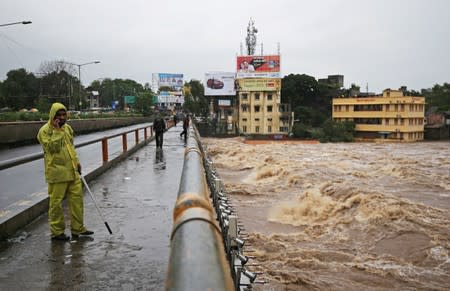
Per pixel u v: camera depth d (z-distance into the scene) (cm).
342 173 2573
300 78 7944
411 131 6656
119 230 548
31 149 1836
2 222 499
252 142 6178
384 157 3744
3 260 432
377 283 902
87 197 766
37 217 608
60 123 487
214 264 125
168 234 533
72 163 500
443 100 8975
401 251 1109
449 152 4453
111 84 10562
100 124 3584
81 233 520
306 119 7519
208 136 7025
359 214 1445
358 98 7019
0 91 6775
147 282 383
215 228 165
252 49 8869
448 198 1836
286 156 3731
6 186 926
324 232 1288
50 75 6781
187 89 9838
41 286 371
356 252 1095
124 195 787
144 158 1427
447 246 1127
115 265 422
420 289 873
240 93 7056
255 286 816
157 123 1811
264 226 1346
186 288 109
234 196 1831
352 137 6725
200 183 245
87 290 365
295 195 1828
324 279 900
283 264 987
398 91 6775
